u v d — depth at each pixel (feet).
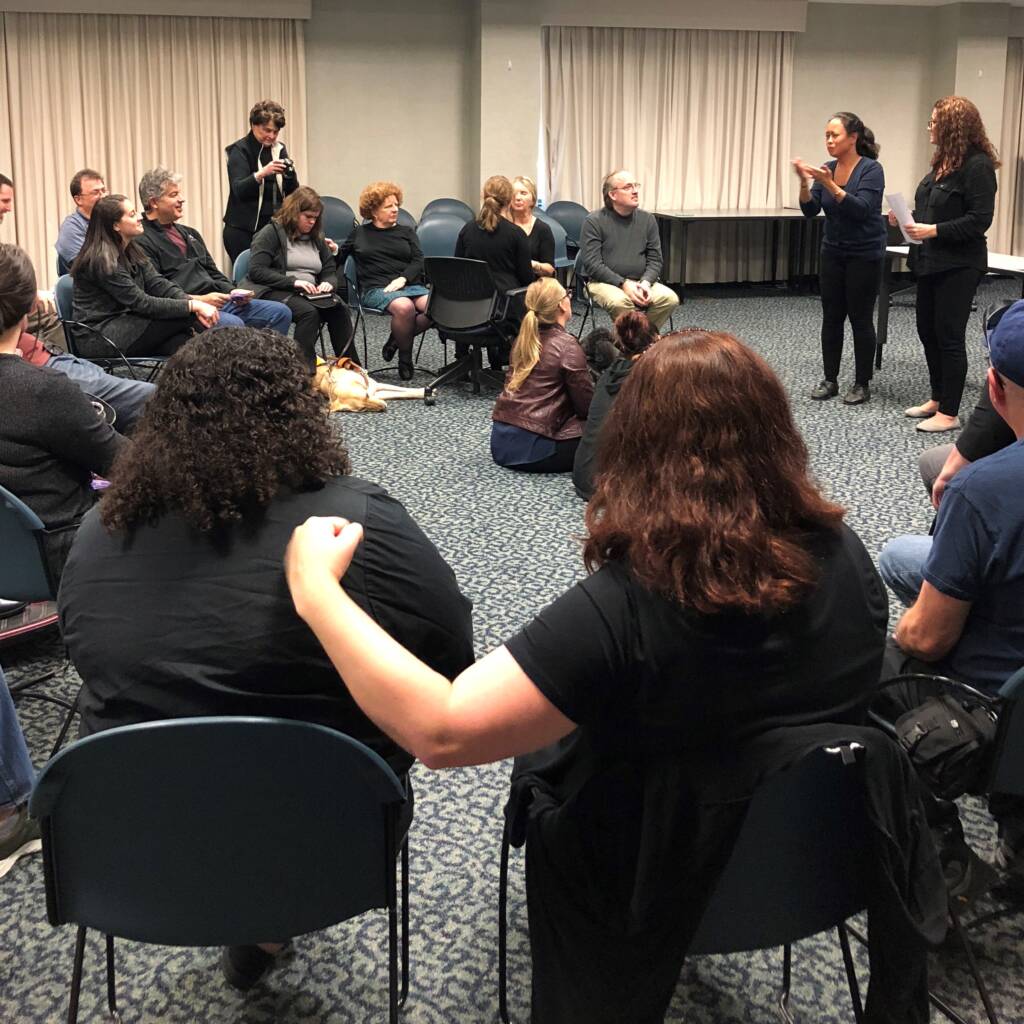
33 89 25.75
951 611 5.33
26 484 7.66
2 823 6.51
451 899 6.37
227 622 4.16
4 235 26.27
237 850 4.22
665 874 3.83
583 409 14.40
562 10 28.68
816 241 31.63
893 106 32.45
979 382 19.53
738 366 3.77
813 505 3.86
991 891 6.22
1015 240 33.32
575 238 28.12
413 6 28.60
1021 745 5.01
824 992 5.63
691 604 3.58
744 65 30.53
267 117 21.74
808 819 4.05
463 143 29.84
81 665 4.34
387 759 4.61
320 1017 5.49
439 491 13.74
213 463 4.14
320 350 22.34
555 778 4.53
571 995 4.16
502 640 9.55
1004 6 30.89
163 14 26.12
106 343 15.16
